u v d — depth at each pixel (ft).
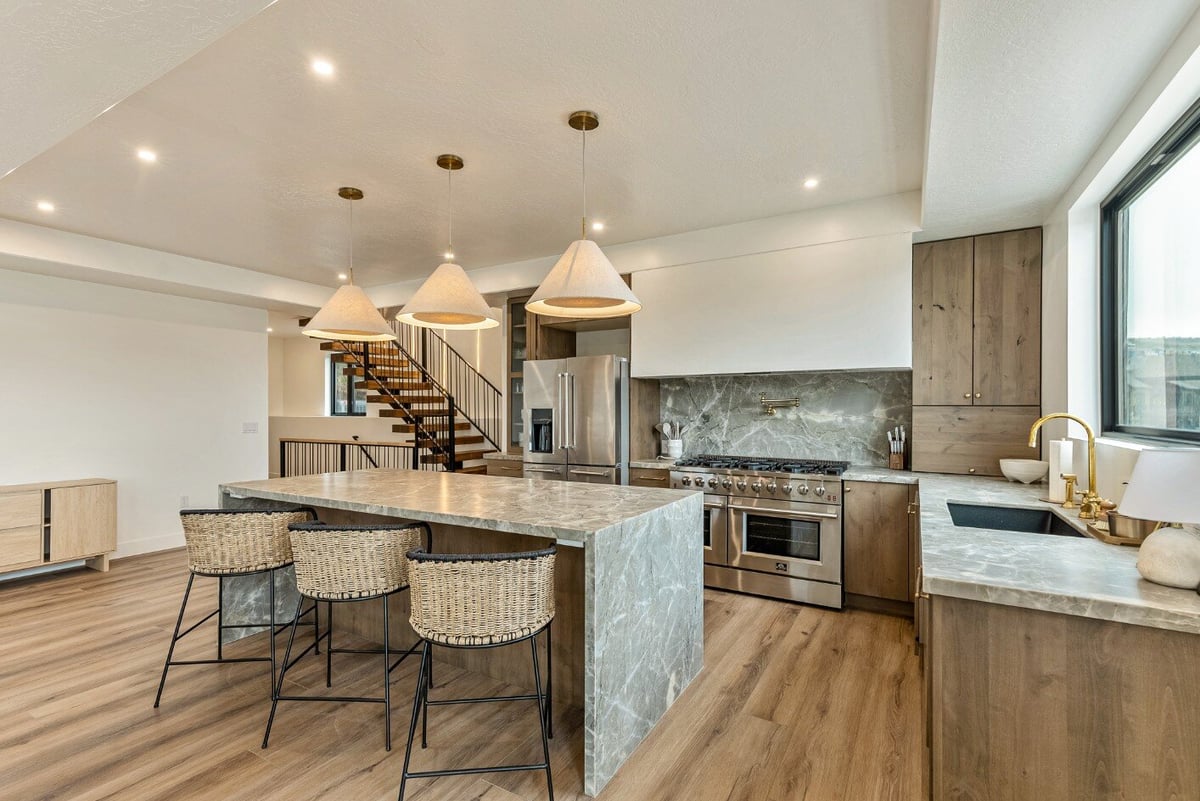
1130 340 8.80
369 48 7.00
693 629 9.13
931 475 12.12
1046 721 4.58
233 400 20.01
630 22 6.60
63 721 7.88
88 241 14.53
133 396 17.49
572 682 8.52
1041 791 4.61
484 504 8.34
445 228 14.12
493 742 7.46
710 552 13.85
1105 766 4.42
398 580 7.76
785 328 13.30
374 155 10.00
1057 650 4.55
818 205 12.71
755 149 9.92
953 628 4.89
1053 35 5.65
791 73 7.64
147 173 10.62
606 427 14.98
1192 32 5.40
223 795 6.38
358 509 8.63
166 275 16.10
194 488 18.92
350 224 13.73
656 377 15.55
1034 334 11.57
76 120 6.41
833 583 12.36
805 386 14.90
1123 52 5.92
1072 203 9.51
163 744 7.34
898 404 13.80
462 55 7.19
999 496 9.26
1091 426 9.59
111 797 6.33
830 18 6.54
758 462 14.17
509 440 18.69
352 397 31.71
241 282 17.94
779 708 8.27
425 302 9.48
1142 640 4.30
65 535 14.78
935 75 6.40
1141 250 8.42
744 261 13.85
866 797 6.40
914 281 12.70
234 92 7.95
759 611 12.30
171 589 13.89
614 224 13.96
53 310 15.81
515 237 14.90
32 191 11.46
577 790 6.52
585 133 9.29
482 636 6.37
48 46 5.04
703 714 8.11
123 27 4.83
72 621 11.68
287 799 6.32
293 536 7.64
